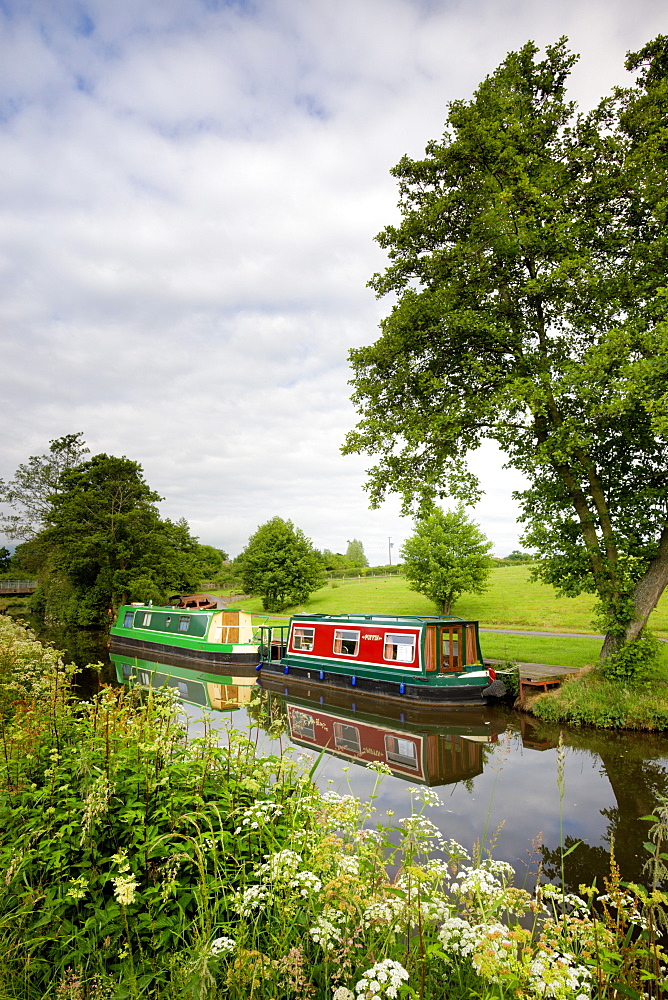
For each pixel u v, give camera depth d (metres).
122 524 46.69
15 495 55.25
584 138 15.91
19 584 72.62
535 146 15.98
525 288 15.23
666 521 14.87
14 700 7.62
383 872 4.48
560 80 16.75
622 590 15.17
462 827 8.28
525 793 9.87
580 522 16.62
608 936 3.18
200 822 4.84
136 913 3.87
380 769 5.40
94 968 3.52
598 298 15.51
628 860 7.24
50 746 6.11
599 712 14.30
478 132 15.49
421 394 17.81
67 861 4.15
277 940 3.43
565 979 2.68
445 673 18.06
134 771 5.28
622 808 9.06
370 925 3.61
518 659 20.97
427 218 16.94
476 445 17.88
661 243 14.44
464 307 16.55
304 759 6.49
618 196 15.41
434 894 3.88
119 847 4.46
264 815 4.68
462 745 13.80
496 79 16.72
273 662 23.56
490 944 2.97
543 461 14.48
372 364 18.58
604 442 15.91
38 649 10.26
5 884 3.88
